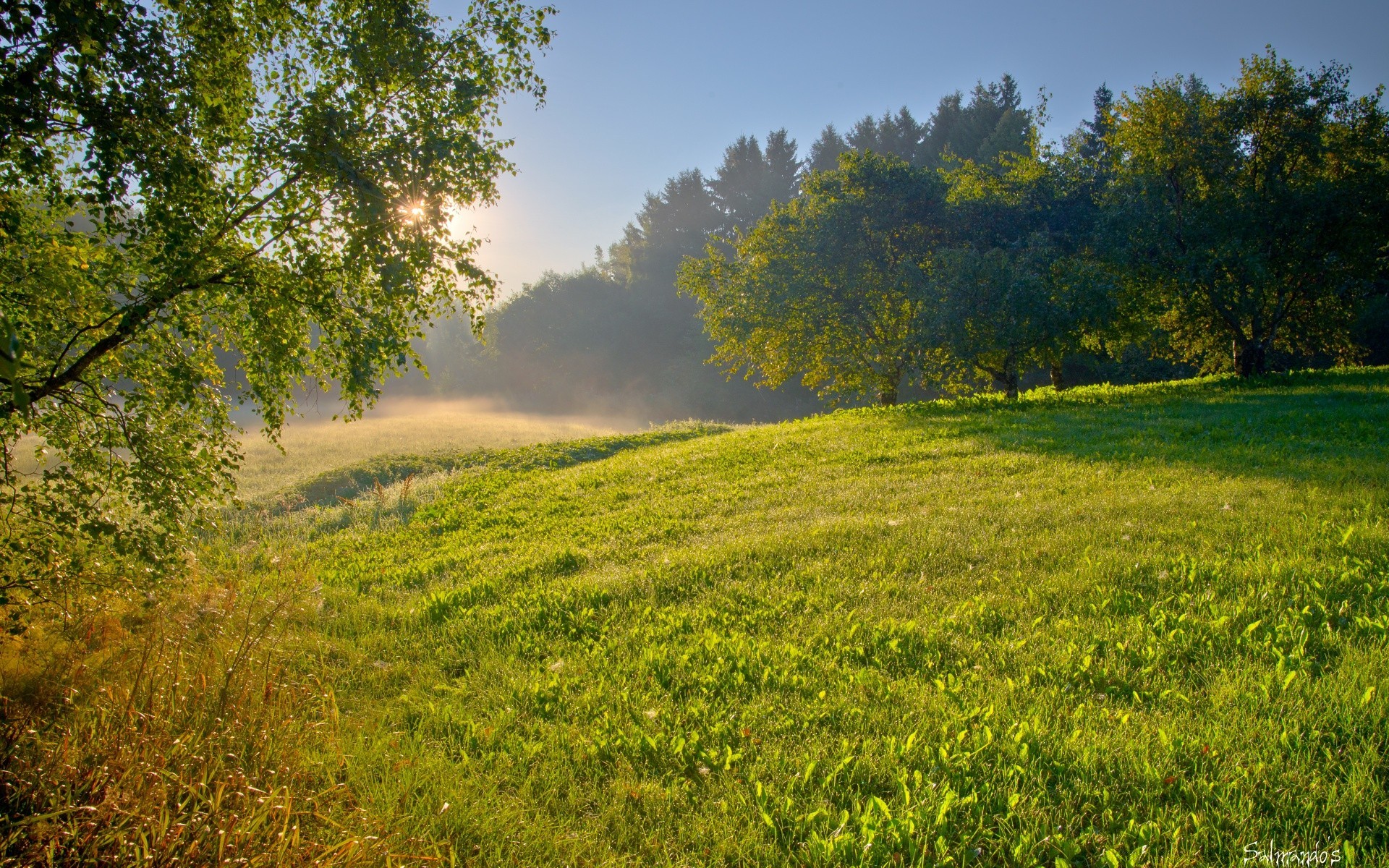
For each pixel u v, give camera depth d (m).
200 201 5.43
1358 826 3.35
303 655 6.39
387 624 7.59
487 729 5.04
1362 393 16.05
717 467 14.41
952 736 4.39
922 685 5.04
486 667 6.17
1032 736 4.23
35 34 4.58
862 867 3.41
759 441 17.05
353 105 5.75
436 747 4.86
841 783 4.11
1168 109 21.42
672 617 6.82
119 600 6.20
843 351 24.02
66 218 5.82
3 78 4.58
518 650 6.49
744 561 8.14
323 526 13.24
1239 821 3.43
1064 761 4.02
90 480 5.93
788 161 72.25
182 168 5.09
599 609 7.29
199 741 4.29
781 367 26.27
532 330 70.75
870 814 3.69
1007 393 21.38
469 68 6.06
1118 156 23.59
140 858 3.30
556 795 4.29
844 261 23.39
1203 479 9.45
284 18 6.06
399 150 5.55
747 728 4.75
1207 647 5.07
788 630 6.27
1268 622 5.30
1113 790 3.77
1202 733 4.11
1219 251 20.55
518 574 8.82
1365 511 7.27
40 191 5.31
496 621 7.25
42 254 5.15
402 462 18.77
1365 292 23.14
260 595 7.64
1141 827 3.44
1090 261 21.41
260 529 12.80
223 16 5.72
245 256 5.78
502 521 12.20
